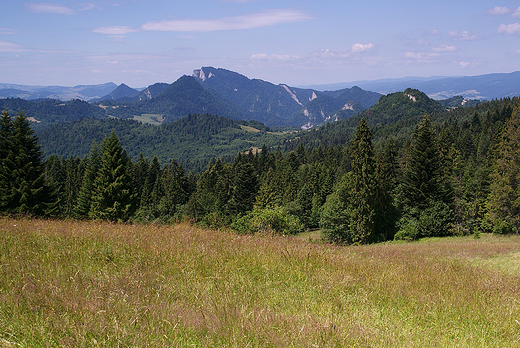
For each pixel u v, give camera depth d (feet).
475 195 130.93
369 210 127.44
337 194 142.61
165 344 9.96
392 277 21.38
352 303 16.37
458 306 17.61
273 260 21.57
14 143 109.29
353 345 11.10
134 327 10.70
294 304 14.98
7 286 13.34
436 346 12.60
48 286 13.21
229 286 15.78
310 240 35.68
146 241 23.44
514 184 111.14
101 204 115.14
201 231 31.60
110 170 115.03
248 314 12.05
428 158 141.59
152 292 14.05
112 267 17.37
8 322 10.67
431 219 124.98
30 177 111.45
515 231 114.11
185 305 13.24
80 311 11.41
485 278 24.72
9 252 18.38
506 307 18.12
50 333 10.09
